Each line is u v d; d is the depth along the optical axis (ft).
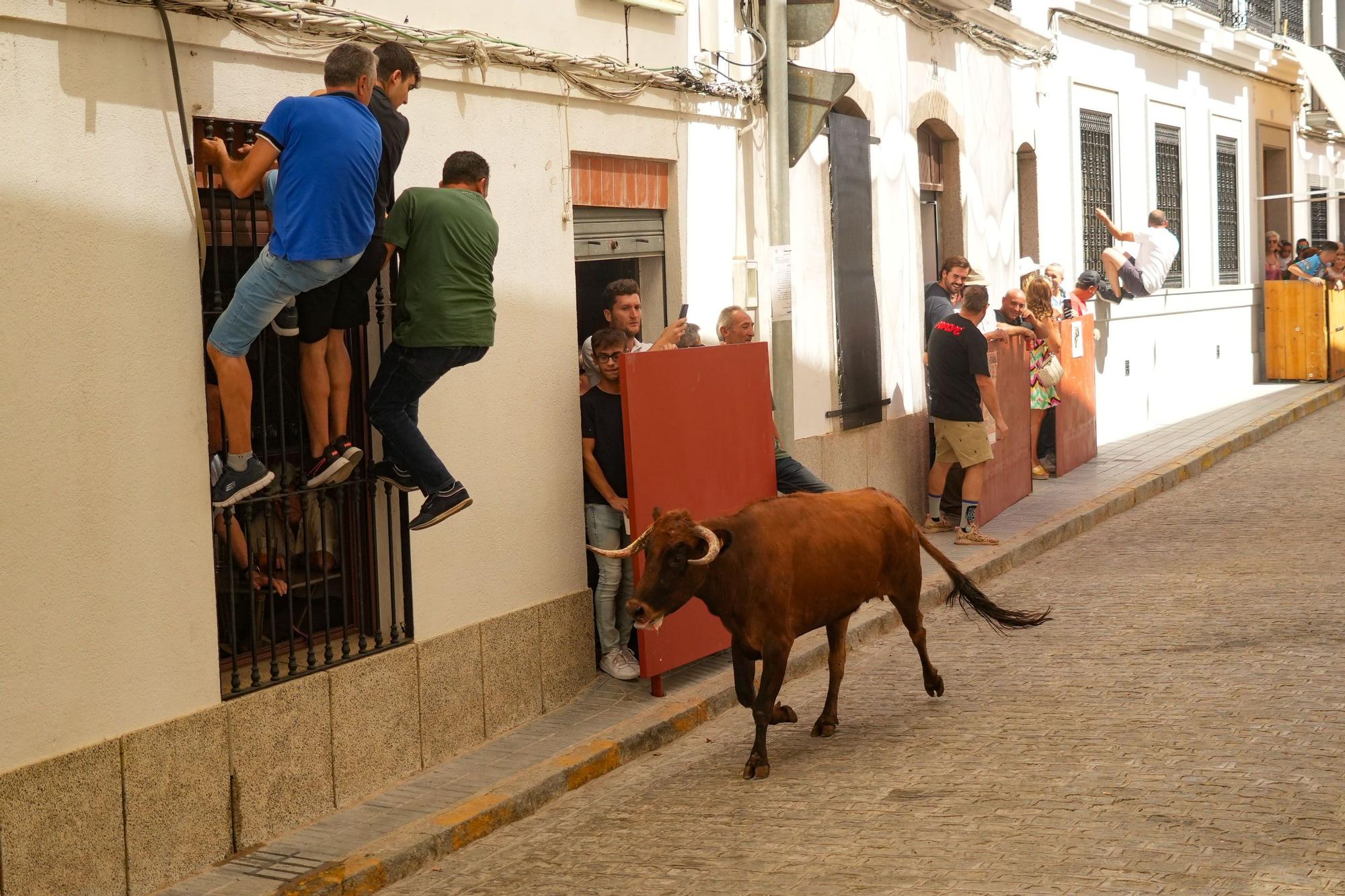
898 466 42.60
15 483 17.22
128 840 18.52
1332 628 28.94
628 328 28.30
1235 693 24.82
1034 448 49.37
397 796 22.45
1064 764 21.74
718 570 22.40
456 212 21.40
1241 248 79.82
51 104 17.65
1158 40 67.82
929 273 48.16
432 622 24.04
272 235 18.93
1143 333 65.10
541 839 21.11
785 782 22.36
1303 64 78.02
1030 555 39.50
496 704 25.34
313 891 18.71
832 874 18.24
